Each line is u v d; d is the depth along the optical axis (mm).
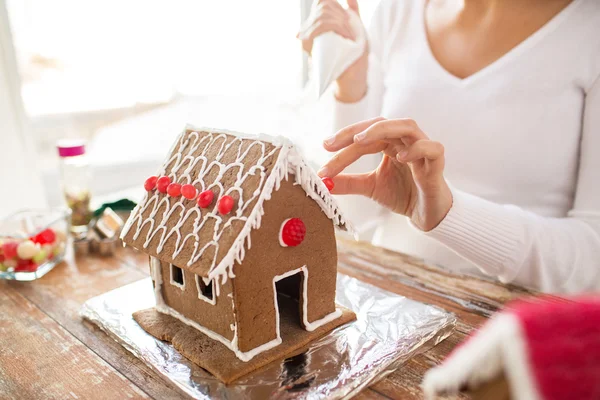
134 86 1789
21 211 1219
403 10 1297
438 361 764
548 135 1132
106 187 1782
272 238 739
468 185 1233
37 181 1566
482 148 1193
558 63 1098
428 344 799
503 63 1138
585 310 371
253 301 745
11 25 1469
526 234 1018
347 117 1350
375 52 1356
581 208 1109
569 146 1136
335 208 792
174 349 799
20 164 1510
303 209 771
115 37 1722
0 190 1484
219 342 795
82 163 1263
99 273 1099
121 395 705
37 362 784
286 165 723
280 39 1622
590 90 1086
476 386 397
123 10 1688
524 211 1080
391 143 870
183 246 747
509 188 1198
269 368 739
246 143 783
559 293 1067
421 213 968
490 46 1158
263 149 751
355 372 721
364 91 1349
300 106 1626
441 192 910
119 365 776
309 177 744
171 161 876
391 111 1302
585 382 338
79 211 1243
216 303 780
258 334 768
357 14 1303
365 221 1459
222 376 710
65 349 820
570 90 1107
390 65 1340
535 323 365
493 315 884
